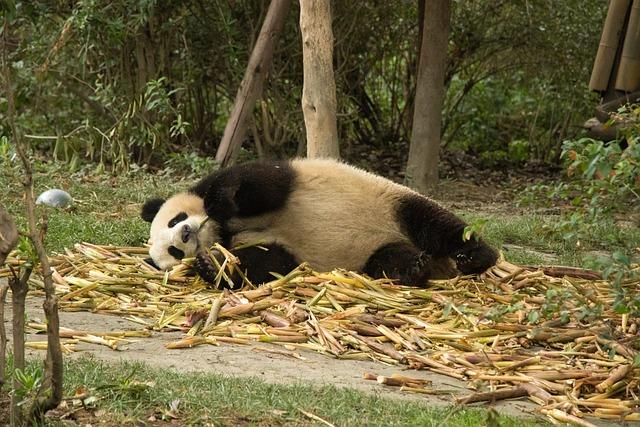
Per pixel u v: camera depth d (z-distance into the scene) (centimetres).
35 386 574
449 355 797
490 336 859
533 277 1029
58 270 1009
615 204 873
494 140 2362
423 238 1023
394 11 2080
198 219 1009
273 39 1723
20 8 1750
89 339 800
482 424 623
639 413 693
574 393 732
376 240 1015
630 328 884
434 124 1816
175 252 1009
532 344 854
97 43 1828
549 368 780
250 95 1728
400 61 2222
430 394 715
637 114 885
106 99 1778
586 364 799
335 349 813
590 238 1300
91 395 618
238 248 995
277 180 1001
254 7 1941
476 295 963
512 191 1873
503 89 2345
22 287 563
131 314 901
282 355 795
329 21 1395
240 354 789
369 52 2116
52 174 1525
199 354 782
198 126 2059
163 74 1930
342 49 2042
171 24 1809
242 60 1942
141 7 1717
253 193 993
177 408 612
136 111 1739
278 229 1012
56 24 1830
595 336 847
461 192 1872
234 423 604
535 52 2208
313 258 1012
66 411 605
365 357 807
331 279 956
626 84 1767
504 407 695
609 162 813
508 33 2166
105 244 1148
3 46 568
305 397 654
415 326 869
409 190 1047
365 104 2222
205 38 1939
